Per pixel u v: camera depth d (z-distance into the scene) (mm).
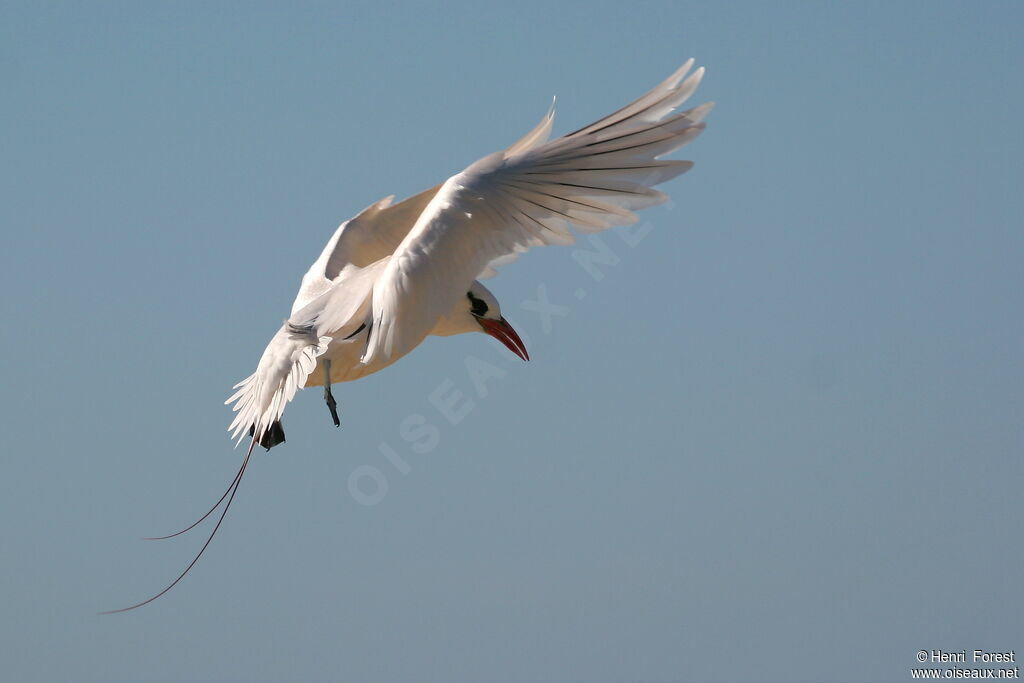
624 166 12211
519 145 13039
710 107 11812
